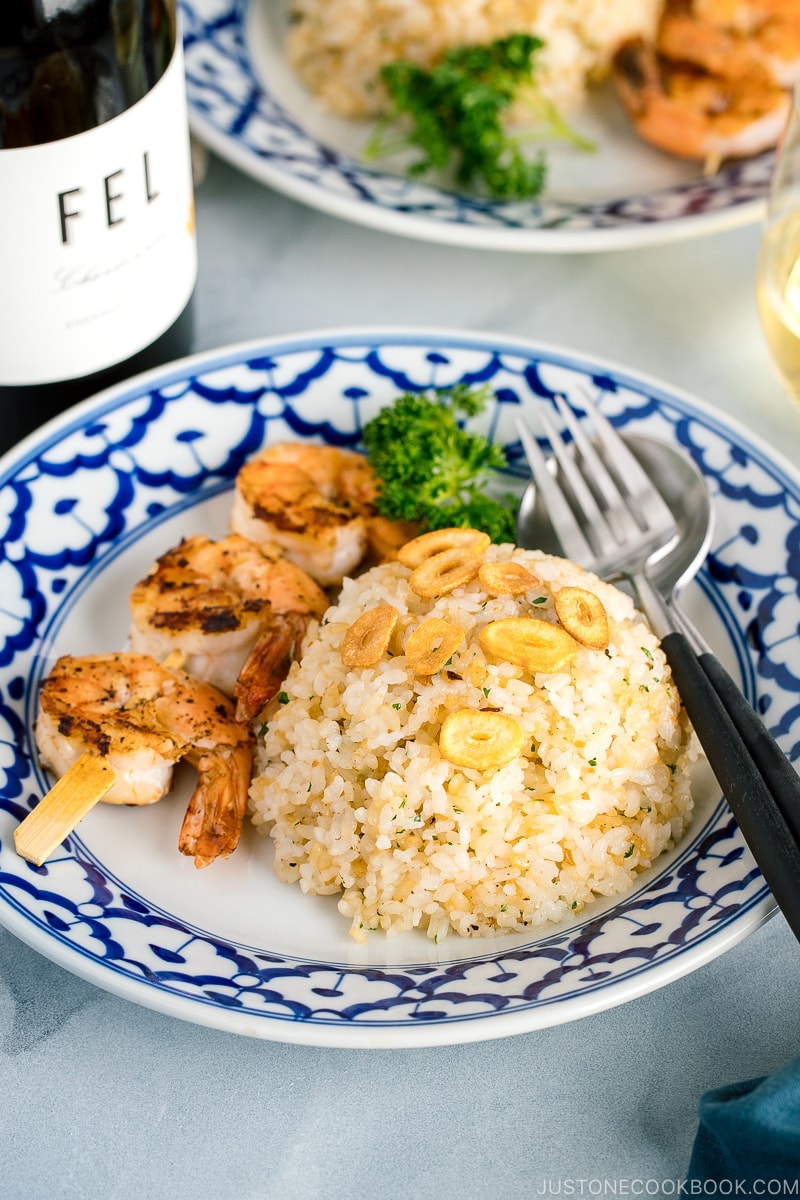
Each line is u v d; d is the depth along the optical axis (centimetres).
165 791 58
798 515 63
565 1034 55
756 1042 55
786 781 55
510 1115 54
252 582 61
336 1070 55
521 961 54
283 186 73
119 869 57
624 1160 53
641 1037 55
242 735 58
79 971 53
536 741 56
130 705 58
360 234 78
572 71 79
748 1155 51
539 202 76
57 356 63
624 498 64
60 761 58
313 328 74
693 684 58
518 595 58
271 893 57
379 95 79
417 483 64
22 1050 55
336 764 57
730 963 57
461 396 67
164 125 62
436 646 57
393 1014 52
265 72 80
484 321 75
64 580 63
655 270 77
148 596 61
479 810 55
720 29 79
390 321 74
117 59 59
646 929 54
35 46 58
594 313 75
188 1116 54
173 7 63
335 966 55
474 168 76
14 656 61
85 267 62
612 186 78
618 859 56
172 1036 55
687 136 77
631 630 59
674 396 67
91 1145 53
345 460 65
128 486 65
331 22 78
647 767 57
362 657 57
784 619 61
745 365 73
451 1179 53
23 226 60
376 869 56
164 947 54
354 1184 53
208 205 78
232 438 66
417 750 56
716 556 63
